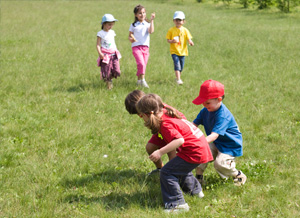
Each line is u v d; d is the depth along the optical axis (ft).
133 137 18.76
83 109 22.72
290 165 15.55
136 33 27.68
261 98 24.76
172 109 12.30
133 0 109.50
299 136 18.60
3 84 27.73
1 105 23.18
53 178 14.55
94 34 54.80
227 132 13.64
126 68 33.88
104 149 17.31
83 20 70.18
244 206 12.59
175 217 11.91
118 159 16.37
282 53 39.63
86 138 18.47
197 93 26.13
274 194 13.12
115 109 22.71
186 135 12.26
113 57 26.78
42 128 19.89
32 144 17.83
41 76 30.76
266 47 42.78
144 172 15.30
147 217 11.92
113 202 13.14
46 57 38.42
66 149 17.37
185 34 28.66
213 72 32.53
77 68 33.47
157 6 94.17
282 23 65.72
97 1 106.11
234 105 23.21
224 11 87.51
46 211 12.14
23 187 13.82
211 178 14.55
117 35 54.08
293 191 13.34
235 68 34.22
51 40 48.85
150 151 15.03
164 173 12.55
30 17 73.92
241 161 16.22
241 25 62.90
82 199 13.30
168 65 35.27
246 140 18.25
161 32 56.29
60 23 65.92
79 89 26.99
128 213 12.29
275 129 19.65
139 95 12.95
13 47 43.60
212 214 12.20
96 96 25.13
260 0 87.66
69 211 12.45
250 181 14.30
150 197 13.44
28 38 50.14
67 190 13.87
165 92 26.22
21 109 22.61
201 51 42.27
